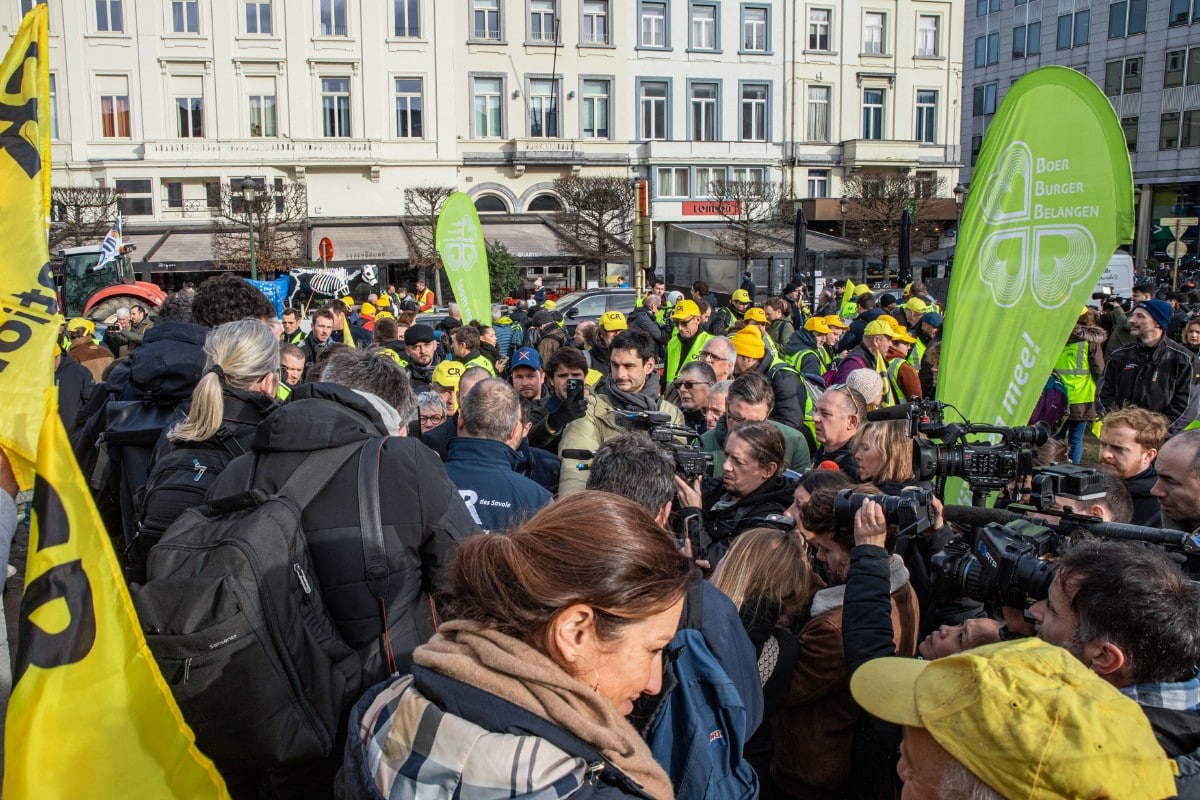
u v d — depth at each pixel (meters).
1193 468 2.89
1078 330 8.80
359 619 2.17
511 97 32.94
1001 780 1.22
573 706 1.31
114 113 29.66
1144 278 29.84
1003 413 3.72
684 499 2.96
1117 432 3.79
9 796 1.49
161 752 1.57
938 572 2.38
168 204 30.12
